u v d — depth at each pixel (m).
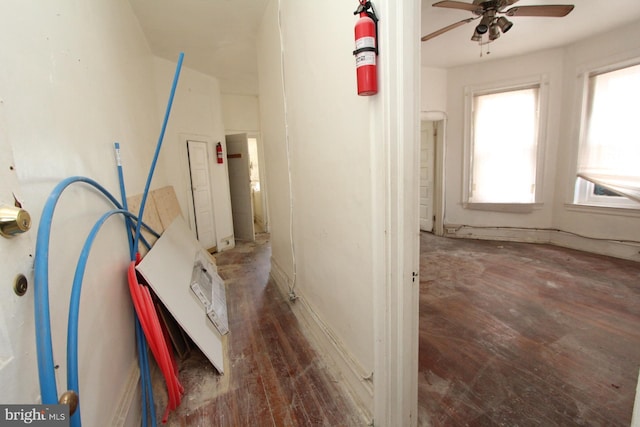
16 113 0.76
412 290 1.11
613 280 2.72
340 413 1.36
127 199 1.70
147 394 1.40
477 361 1.68
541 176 3.89
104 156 1.42
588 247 3.58
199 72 4.01
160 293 1.53
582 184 3.63
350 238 1.39
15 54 0.79
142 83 2.59
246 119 5.27
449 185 4.59
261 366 1.71
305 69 1.73
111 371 1.16
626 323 2.01
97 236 1.19
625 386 1.45
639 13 2.76
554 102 3.70
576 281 2.73
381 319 1.14
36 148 0.84
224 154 4.47
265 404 1.43
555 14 2.31
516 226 4.18
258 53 2.99
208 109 4.17
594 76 3.35
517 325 2.04
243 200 4.98
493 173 4.19
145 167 2.36
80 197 1.09
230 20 2.67
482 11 2.30
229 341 1.98
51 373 0.65
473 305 2.35
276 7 2.21
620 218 3.29
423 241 4.40
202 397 1.48
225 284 3.03
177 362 1.76
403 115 0.98
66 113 1.05
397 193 1.03
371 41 0.95
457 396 1.44
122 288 1.42
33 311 0.64
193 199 3.93
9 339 0.55
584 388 1.45
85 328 0.98
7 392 0.54
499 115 4.05
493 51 3.64
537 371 1.58
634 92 3.04
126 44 2.10
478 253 3.71
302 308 2.24
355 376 1.44
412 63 0.97
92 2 1.43
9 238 0.56
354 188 1.30
